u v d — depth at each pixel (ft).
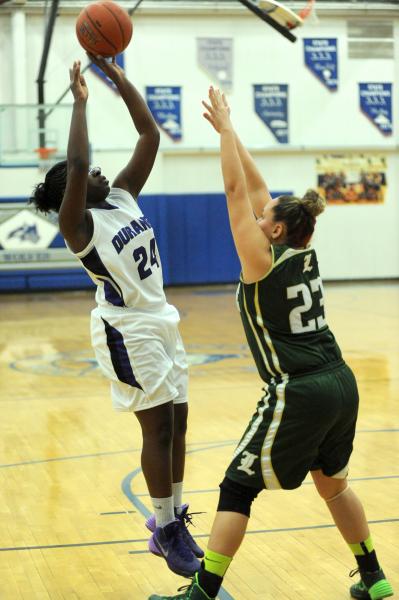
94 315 15.90
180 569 15.26
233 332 55.88
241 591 15.39
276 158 93.25
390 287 89.04
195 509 20.43
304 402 13.61
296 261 14.11
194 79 90.89
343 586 15.57
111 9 16.34
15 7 85.30
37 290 86.53
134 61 89.71
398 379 38.01
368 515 19.51
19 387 38.34
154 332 15.49
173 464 16.22
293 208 14.32
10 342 52.65
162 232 89.40
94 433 29.12
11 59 86.48
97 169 16.06
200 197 90.43
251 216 14.19
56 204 16.43
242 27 91.15
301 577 16.02
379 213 95.81
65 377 40.70
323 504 20.66
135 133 89.10
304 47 92.22
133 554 17.51
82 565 16.92
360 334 53.36
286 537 18.28
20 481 23.32
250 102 92.17
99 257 15.29
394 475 22.97
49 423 30.94
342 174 94.48
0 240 78.59
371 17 92.94
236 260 91.66
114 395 15.97
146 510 20.52
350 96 93.81
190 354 47.06
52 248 79.46
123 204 16.14
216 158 92.07
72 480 23.31
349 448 14.70
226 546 13.61
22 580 16.17
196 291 87.71
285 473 13.82
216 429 29.37
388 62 94.02
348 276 96.07
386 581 14.67
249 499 13.89
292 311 13.99
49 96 87.25
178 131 90.99
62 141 81.15
